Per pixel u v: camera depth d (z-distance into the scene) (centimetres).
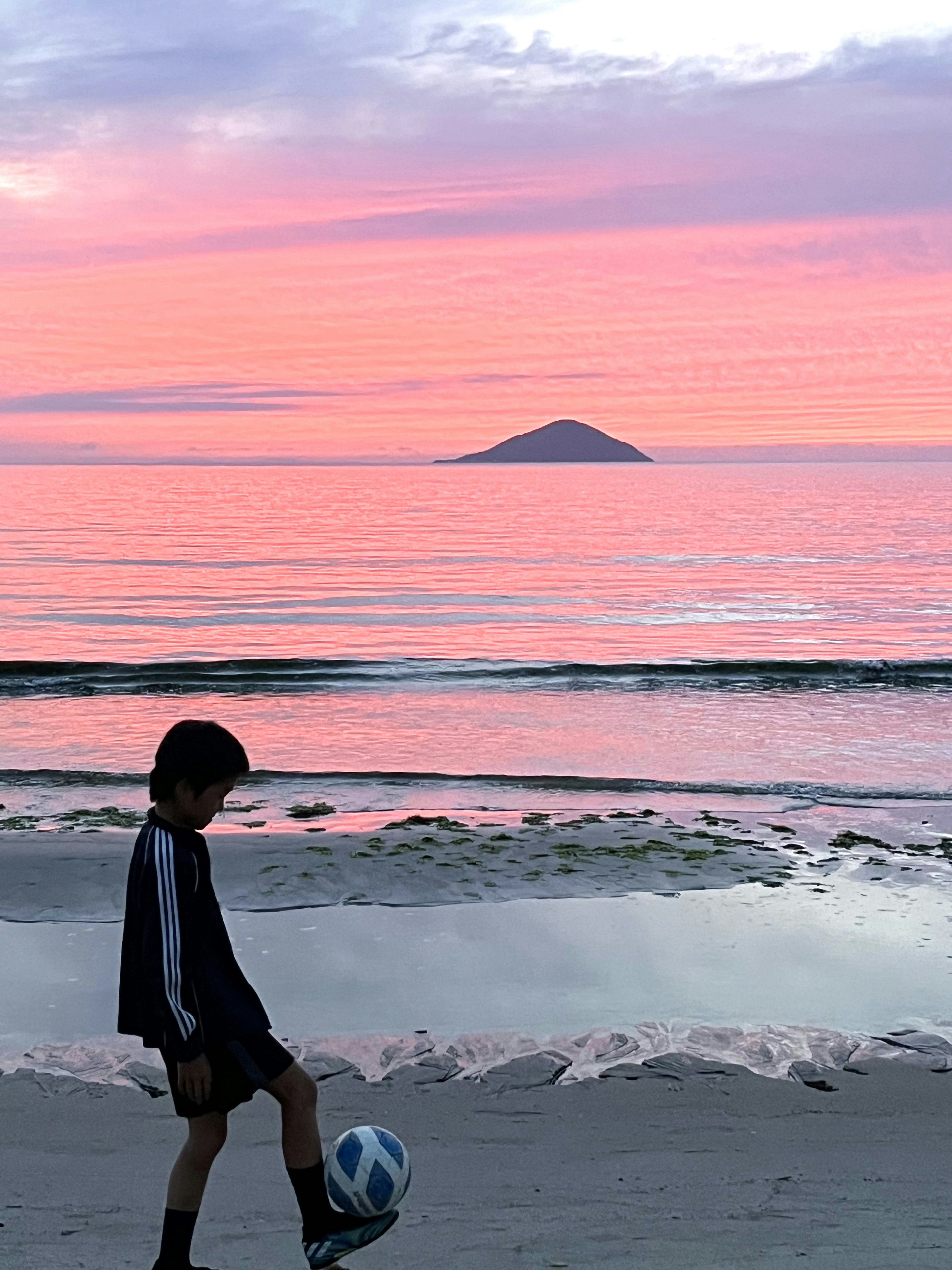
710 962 726
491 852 984
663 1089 534
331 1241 336
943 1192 426
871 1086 539
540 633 3058
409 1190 429
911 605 3716
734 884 902
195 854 333
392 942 763
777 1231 390
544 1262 366
